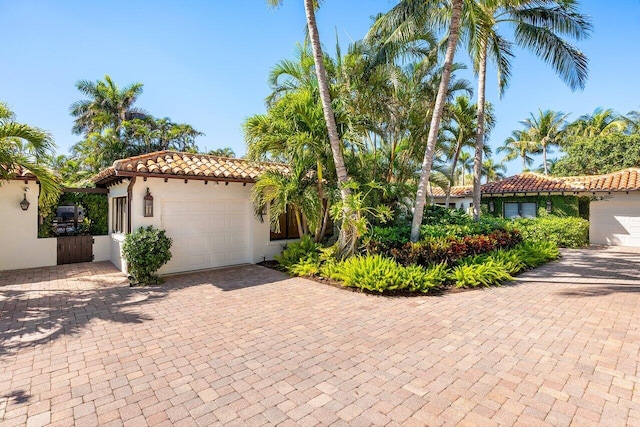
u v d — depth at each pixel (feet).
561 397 12.20
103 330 19.13
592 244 58.65
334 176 35.47
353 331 18.86
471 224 39.52
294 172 33.88
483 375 13.84
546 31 41.01
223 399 12.22
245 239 39.60
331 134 30.94
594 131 112.47
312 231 36.37
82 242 41.52
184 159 36.42
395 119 39.68
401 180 44.78
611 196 57.11
